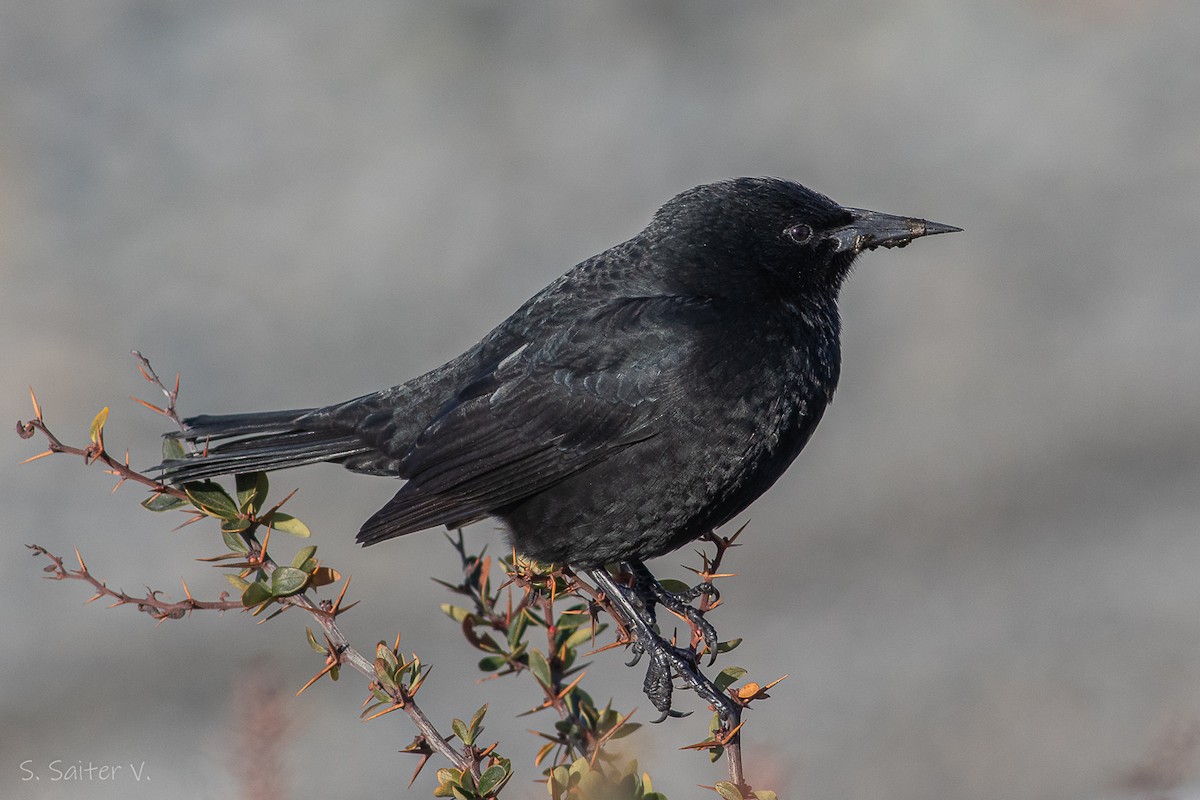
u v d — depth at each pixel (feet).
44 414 52.80
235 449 26.86
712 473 25.48
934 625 44.93
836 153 67.62
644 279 26.61
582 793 18.11
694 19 73.92
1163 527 48.11
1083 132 67.82
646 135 67.67
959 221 63.31
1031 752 38.78
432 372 27.35
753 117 69.31
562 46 72.02
